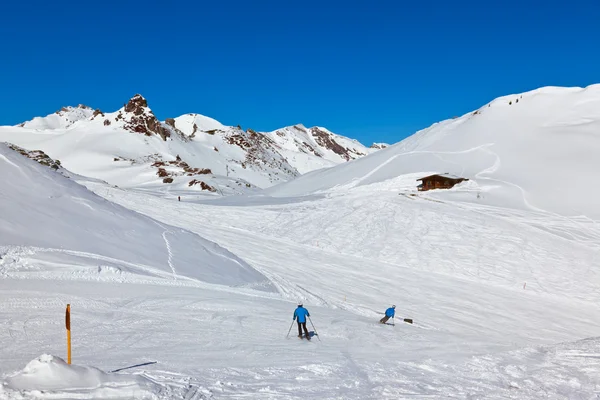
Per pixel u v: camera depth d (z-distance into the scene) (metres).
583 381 10.31
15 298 16.56
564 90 119.81
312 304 26.50
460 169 87.38
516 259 42.94
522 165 84.19
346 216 57.66
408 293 33.75
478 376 11.06
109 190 73.25
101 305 17.20
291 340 15.34
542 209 62.59
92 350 11.98
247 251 41.91
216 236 47.47
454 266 41.31
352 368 11.77
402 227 52.56
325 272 37.41
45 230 25.41
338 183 98.00
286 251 43.62
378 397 9.16
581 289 36.75
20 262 20.84
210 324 16.39
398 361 12.87
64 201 30.62
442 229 51.53
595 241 48.66
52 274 20.42
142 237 30.09
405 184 81.00
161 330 14.81
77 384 7.96
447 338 17.50
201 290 22.95
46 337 12.87
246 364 11.62
